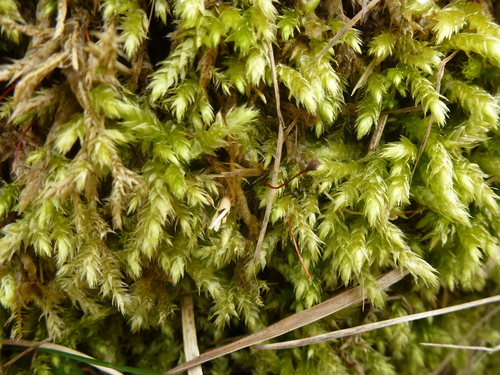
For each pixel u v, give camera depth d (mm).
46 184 91
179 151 93
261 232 95
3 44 95
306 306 103
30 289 97
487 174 102
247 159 98
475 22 97
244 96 98
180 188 92
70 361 103
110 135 88
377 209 95
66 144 88
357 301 102
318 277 103
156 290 101
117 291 96
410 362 110
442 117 94
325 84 94
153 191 93
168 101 94
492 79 101
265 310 107
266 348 101
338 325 108
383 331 109
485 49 95
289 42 95
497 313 112
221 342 108
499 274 109
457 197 97
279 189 98
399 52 99
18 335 97
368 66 98
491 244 101
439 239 104
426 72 99
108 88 88
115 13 90
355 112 100
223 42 93
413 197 101
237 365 110
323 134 102
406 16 95
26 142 95
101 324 106
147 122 91
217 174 97
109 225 99
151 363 109
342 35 95
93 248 95
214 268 101
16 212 97
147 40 95
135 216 98
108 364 100
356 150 103
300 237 97
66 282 97
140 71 94
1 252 93
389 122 103
